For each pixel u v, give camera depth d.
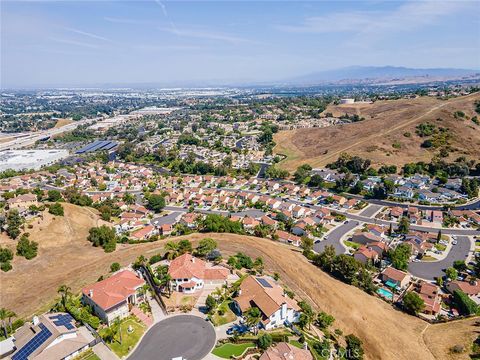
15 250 126.62
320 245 153.62
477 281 119.88
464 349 88.12
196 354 78.25
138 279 101.44
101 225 164.25
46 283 113.19
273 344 80.94
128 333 84.38
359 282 117.81
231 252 132.50
